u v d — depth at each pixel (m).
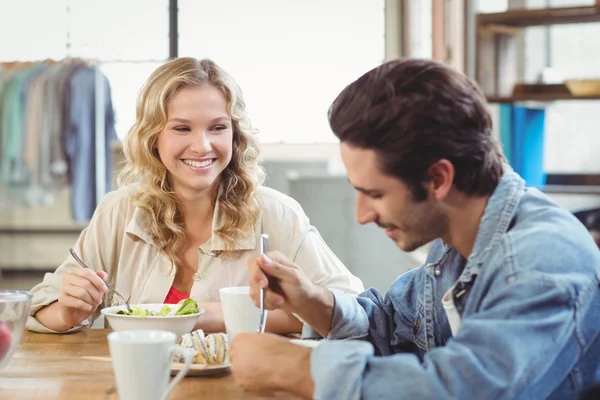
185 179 1.72
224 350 1.21
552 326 0.87
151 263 1.78
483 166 0.99
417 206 0.99
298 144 4.89
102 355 1.35
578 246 0.94
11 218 4.97
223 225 1.76
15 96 4.69
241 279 1.77
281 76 4.55
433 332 1.27
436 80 0.96
